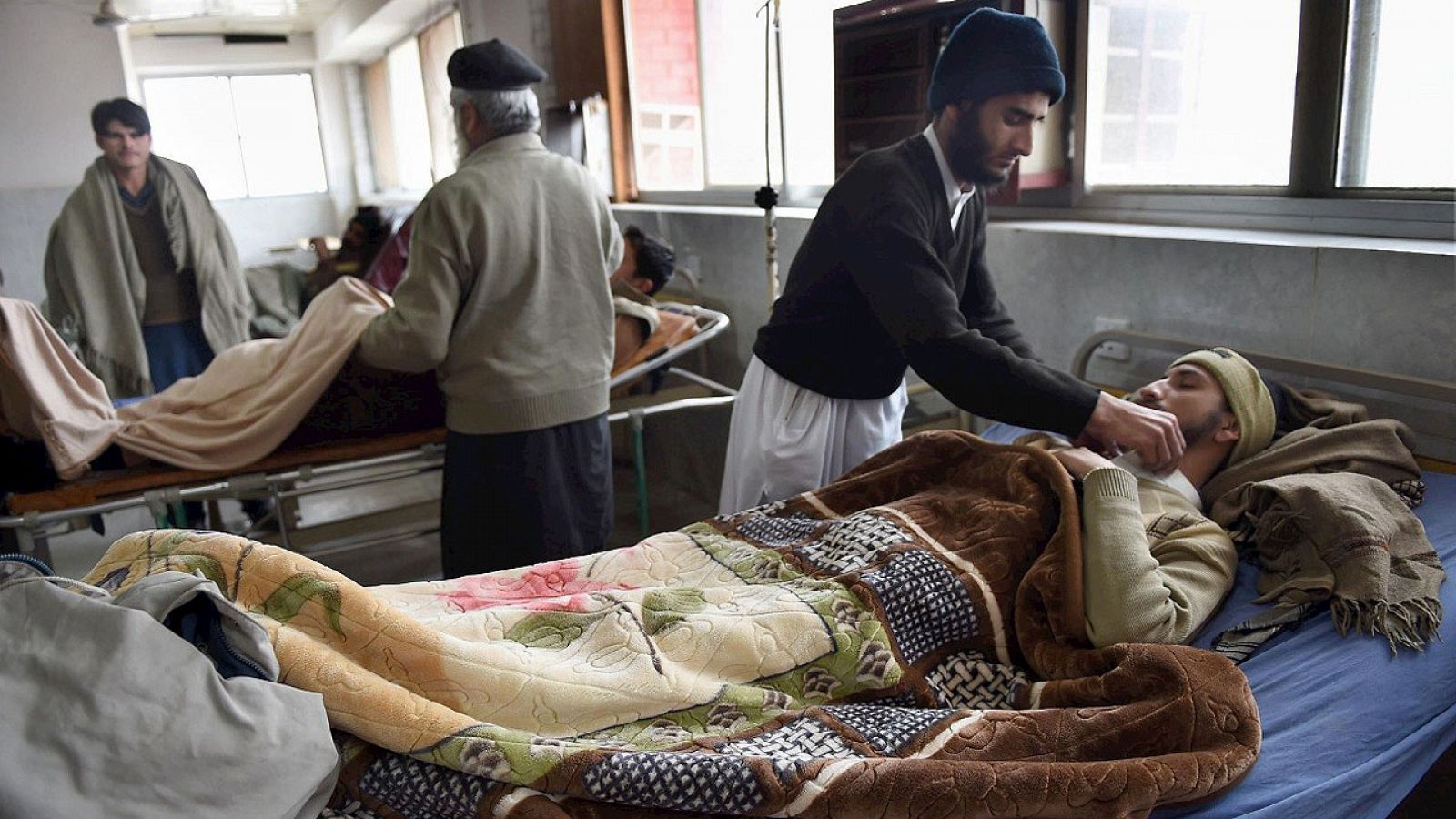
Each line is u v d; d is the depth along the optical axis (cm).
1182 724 114
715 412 358
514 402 206
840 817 103
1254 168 218
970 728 117
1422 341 168
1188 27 225
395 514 335
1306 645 134
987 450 163
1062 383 144
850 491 168
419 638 117
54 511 203
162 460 219
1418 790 169
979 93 154
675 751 113
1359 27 196
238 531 323
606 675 122
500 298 202
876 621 132
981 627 140
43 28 486
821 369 180
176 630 107
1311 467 161
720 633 129
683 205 421
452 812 104
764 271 330
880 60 255
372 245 533
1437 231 182
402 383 236
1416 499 159
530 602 137
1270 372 190
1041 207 265
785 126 351
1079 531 140
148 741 95
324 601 117
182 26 794
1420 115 188
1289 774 113
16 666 97
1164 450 143
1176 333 206
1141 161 242
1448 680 129
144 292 346
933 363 149
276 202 909
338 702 107
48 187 497
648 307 275
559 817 101
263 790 97
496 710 117
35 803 90
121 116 329
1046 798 104
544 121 458
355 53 848
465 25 557
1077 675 129
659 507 364
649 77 434
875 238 156
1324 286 180
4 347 205
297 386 223
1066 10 246
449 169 688
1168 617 132
